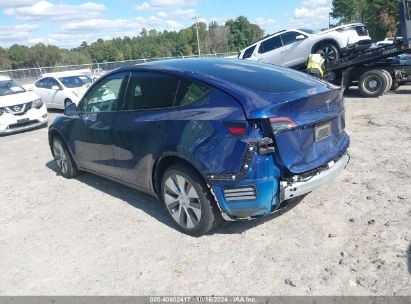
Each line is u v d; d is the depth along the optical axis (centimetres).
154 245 414
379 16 6462
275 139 352
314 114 382
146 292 341
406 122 837
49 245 438
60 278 373
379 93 1198
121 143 484
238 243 401
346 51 1314
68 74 1545
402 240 378
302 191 374
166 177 430
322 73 1227
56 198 576
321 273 342
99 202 544
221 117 368
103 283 359
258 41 1533
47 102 1522
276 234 411
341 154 426
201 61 478
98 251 414
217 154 368
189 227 421
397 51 1123
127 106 483
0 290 363
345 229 408
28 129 1210
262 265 361
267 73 438
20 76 2948
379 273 334
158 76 450
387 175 542
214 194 382
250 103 360
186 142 392
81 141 570
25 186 648
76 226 477
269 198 366
